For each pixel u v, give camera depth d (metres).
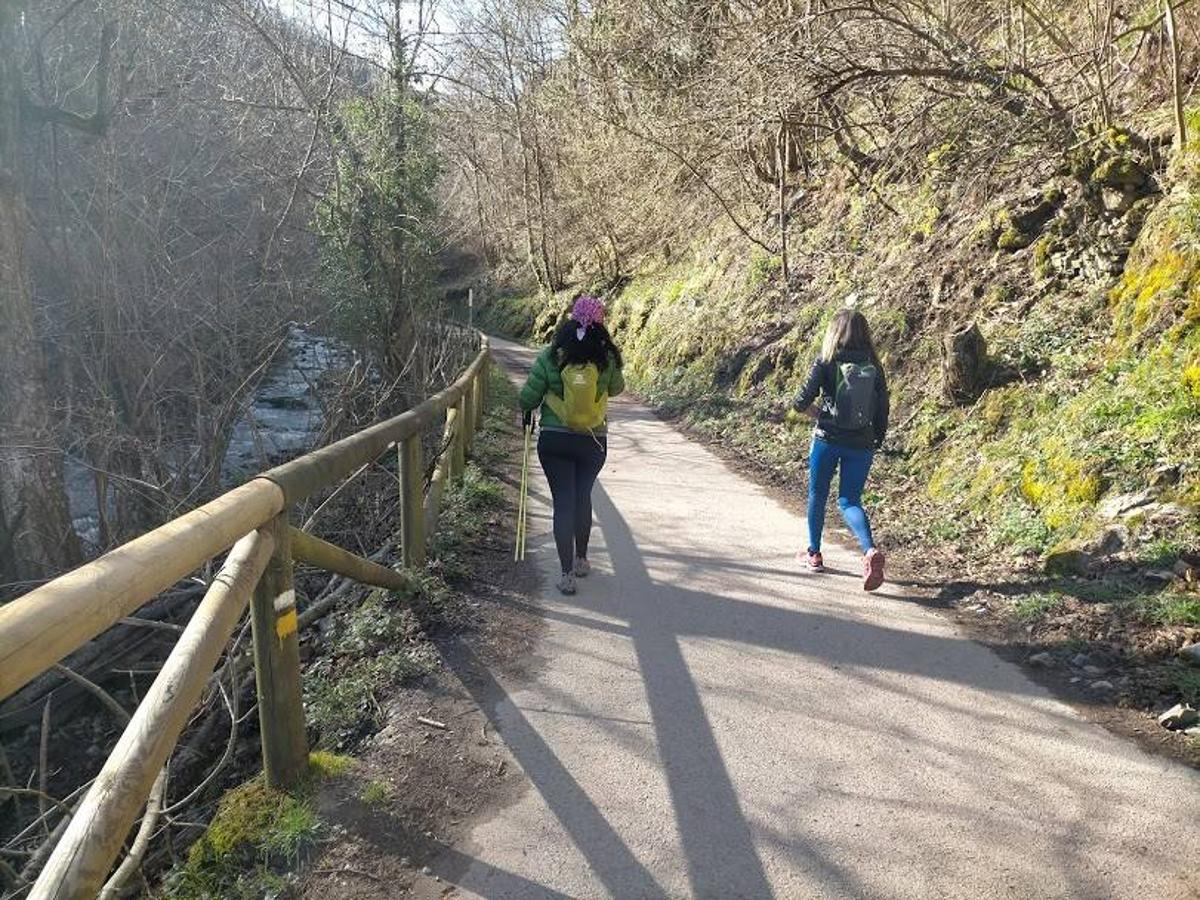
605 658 4.46
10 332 7.60
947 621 4.87
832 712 3.86
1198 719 3.61
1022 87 9.08
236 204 13.38
